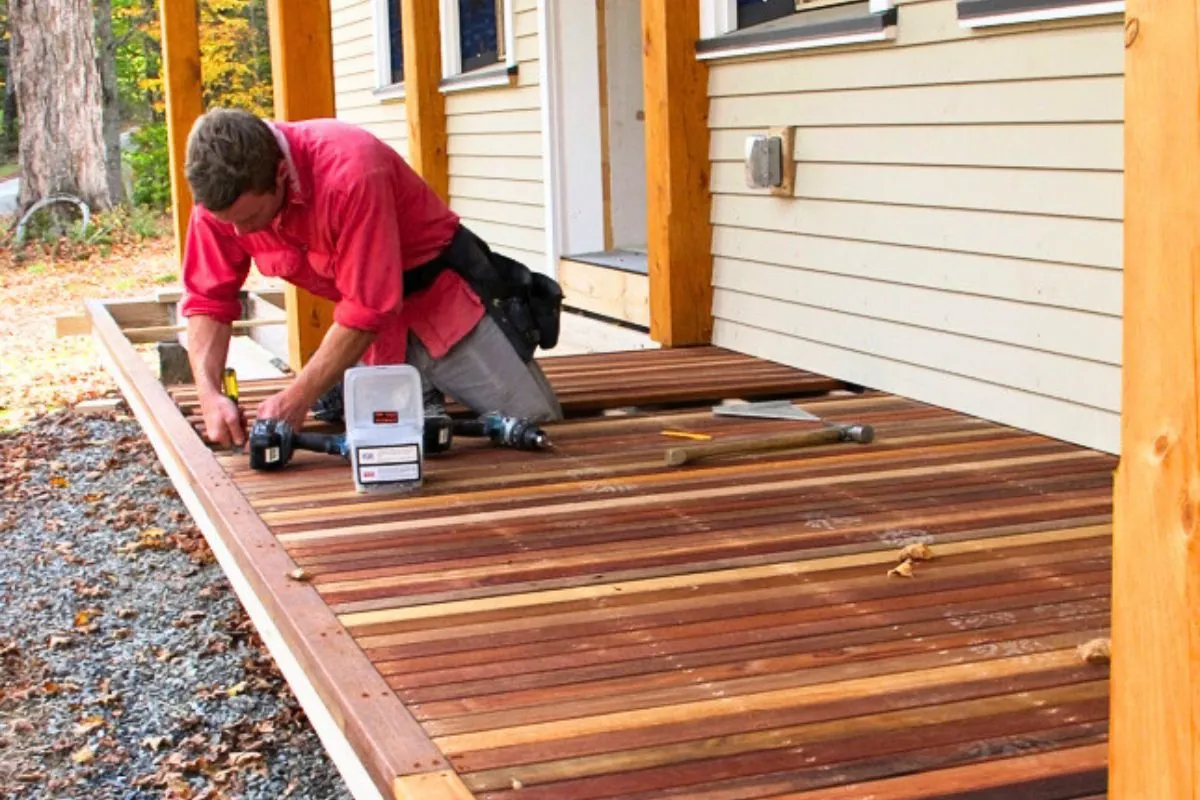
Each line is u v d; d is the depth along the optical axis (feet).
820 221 16.24
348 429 11.77
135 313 28.43
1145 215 4.38
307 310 19.66
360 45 37.27
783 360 17.35
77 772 13.03
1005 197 13.28
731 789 6.28
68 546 20.13
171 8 24.63
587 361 17.83
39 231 61.26
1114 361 12.26
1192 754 4.38
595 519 10.71
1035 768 6.40
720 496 11.28
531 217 25.48
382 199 11.70
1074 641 7.98
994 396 13.80
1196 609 4.32
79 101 62.69
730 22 17.87
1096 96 12.09
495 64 27.09
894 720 6.97
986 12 12.94
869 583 9.09
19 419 29.09
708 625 8.38
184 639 16.37
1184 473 4.33
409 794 6.20
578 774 6.46
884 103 14.84
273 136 11.27
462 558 9.80
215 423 12.55
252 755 13.28
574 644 8.11
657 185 18.84
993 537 10.02
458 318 13.25
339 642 8.14
